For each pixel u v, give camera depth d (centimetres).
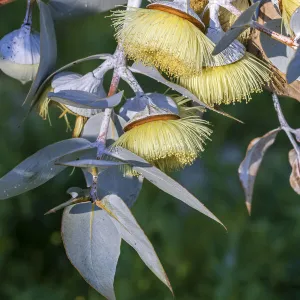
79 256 72
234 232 146
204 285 140
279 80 78
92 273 71
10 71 80
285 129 81
